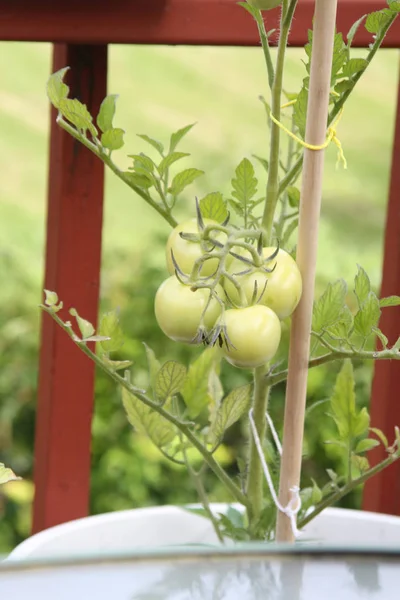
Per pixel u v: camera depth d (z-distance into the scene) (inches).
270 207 38.0
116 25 46.3
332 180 214.7
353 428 42.8
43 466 54.0
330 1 33.4
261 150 215.0
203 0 46.3
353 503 105.6
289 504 37.3
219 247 34.0
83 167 50.8
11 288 116.7
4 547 108.9
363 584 22.8
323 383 102.5
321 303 40.5
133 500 107.3
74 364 52.7
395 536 47.6
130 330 110.3
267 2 35.5
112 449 106.9
